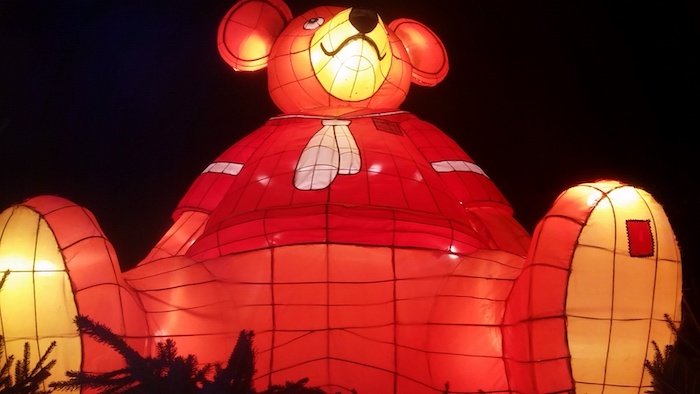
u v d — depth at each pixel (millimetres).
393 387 4293
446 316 4180
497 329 4086
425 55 5918
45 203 3998
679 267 3816
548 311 3676
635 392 3648
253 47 5637
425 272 4340
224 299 4254
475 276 4223
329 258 4309
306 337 4309
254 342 4250
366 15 4957
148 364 2975
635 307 3658
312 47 5207
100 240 3996
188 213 5285
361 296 4312
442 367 4156
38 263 3830
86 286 3844
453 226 4512
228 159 5355
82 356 3764
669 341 3707
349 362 4312
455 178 5203
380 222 4359
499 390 4059
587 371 3629
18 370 3443
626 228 3705
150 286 4230
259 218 4395
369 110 5203
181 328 4148
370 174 4660
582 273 3666
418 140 5316
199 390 2943
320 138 4840
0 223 3975
